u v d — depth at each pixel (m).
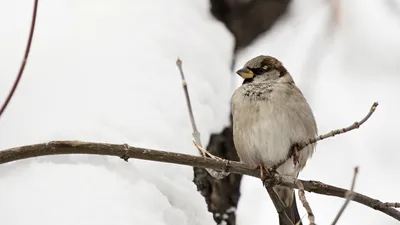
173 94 7.57
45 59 7.52
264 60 8.11
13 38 7.83
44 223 5.33
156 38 8.28
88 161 6.14
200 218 6.54
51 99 6.88
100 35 8.11
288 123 7.75
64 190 5.69
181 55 8.28
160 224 5.74
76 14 8.45
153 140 6.80
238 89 8.11
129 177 6.12
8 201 5.49
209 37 8.84
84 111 6.79
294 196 7.80
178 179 6.66
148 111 7.12
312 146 7.99
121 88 7.29
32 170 5.90
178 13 8.88
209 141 8.16
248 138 7.91
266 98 7.85
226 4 9.46
